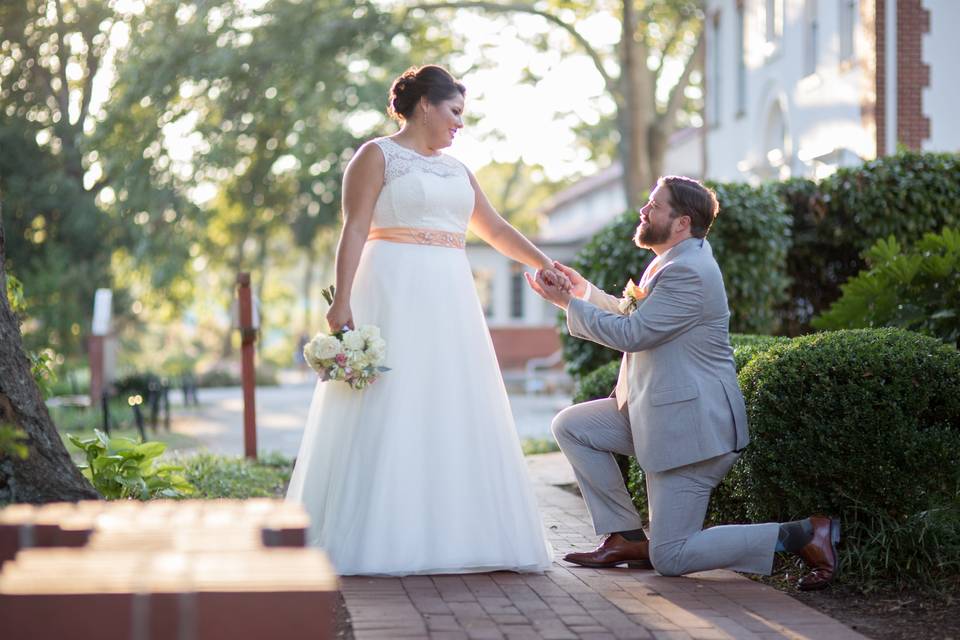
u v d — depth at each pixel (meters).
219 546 2.77
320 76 24.91
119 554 2.68
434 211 4.93
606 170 44.50
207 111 25.58
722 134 24.25
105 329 18.42
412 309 4.87
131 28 25.42
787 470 4.80
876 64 15.91
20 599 2.44
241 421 17.20
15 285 6.19
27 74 30.86
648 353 4.73
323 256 43.06
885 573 4.71
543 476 8.44
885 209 9.88
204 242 33.44
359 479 4.73
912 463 4.64
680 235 4.81
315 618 2.49
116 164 25.56
